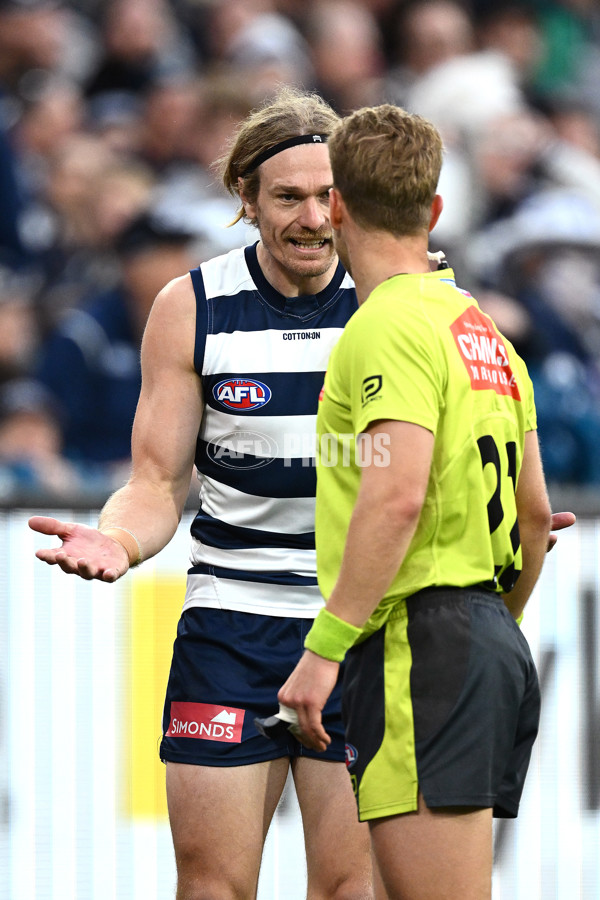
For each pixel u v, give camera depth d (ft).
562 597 47.01
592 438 63.72
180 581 45.68
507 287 72.18
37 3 87.45
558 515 32.48
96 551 29.19
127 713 44.93
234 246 67.41
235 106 78.23
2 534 44.80
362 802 26.58
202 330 32.55
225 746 31.94
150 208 70.49
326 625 25.77
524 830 46.37
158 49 87.40
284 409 32.40
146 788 44.91
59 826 44.37
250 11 91.04
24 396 62.39
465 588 26.53
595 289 73.77
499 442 27.09
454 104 84.17
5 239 73.26
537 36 99.14
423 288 26.86
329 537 27.45
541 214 74.95
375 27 94.12
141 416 33.06
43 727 44.50
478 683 25.90
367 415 25.57
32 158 79.77
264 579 32.99
